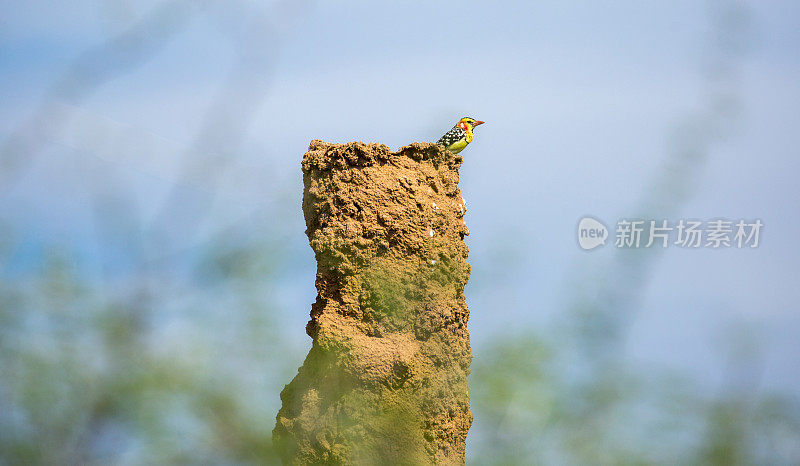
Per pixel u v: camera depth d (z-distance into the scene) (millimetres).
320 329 10289
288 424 10000
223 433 7727
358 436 10008
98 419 7309
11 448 7180
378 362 10242
